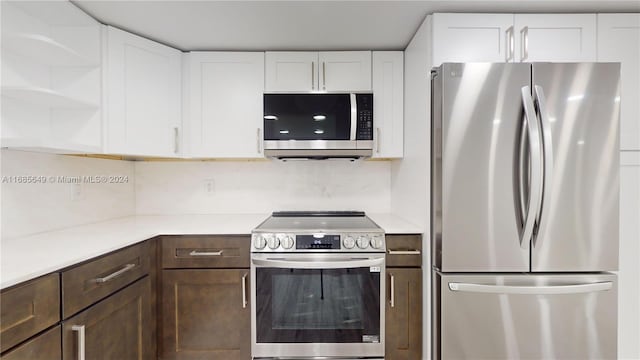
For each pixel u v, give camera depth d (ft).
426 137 5.43
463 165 4.83
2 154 4.59
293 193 7.83
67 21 5.11
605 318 4.84
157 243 5.54
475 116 4.79
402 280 5.59
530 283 4.82
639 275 5.30
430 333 5.32
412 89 6.21
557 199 4.75
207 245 5.59
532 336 4.86
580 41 5.33
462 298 4.89
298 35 6.12
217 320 5.57
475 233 4.84
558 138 4.72
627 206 5.29
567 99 4.72
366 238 5.46
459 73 4.80
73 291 3.70
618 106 4.73
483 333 4.88
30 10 4.72
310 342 5.46
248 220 6.83
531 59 5.32
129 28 5.77
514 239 4.83
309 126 6.43
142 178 7.73
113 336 4.42
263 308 5.44
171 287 5.57
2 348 2.88
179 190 7.77
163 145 6.38
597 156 4.74
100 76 5.48
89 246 4.28
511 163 4.79
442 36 5.29
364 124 6.48
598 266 4.79
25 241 4.62
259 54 6.71
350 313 5.47
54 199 5.46
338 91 6.67
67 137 5.42
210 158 6.95
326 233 5.49
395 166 7.46
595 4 5.11
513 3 5.07
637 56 5.32
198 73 6.70
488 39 5.31
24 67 4.87
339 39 6.29
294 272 5.46
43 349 3.30
